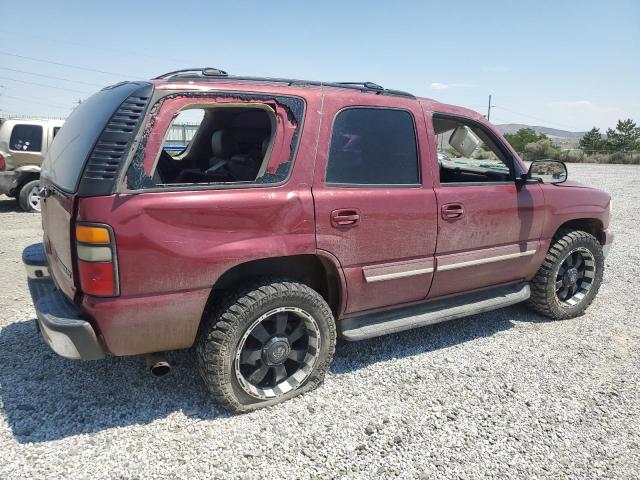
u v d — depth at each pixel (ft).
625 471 8.71
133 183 8.13
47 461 8.16
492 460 8.81
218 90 8.91
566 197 14.39
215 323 9.19
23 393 10.05
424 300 12.24
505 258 13.09
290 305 9.69
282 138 9.53
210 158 13.93
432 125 11.82
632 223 33.09
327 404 10.21
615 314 16.08
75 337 8.18
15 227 26.81
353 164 10.44
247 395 9.64
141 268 8.22
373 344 13.14
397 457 8.75
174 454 8.52
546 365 12.36
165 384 10.64
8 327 13.17
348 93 10.57
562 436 9.57
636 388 11.44
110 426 9.18
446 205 11.67
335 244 10.10
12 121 31.07
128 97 8.29
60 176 9.12
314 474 8.24
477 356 12.70
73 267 8.23
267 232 9.27
